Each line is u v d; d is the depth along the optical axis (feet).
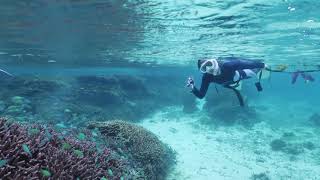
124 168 24.67
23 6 39.78
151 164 36.32
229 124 92.84
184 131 85.92
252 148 71.31
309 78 26.76
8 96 69.97
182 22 48.26
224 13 42.60
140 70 176.65
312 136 87.20
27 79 78.64
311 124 105.91
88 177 17.01
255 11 41.68
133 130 37.42
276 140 73.56
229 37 60.75
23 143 15.14
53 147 16.90
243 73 19.30
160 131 84.64
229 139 78.48
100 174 18.84
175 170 49.14
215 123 93.45
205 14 43.16
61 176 15.10
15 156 14.14
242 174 53.21
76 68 158.81
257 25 50.21
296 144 73.87
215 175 51.47
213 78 19.71
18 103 60.49
